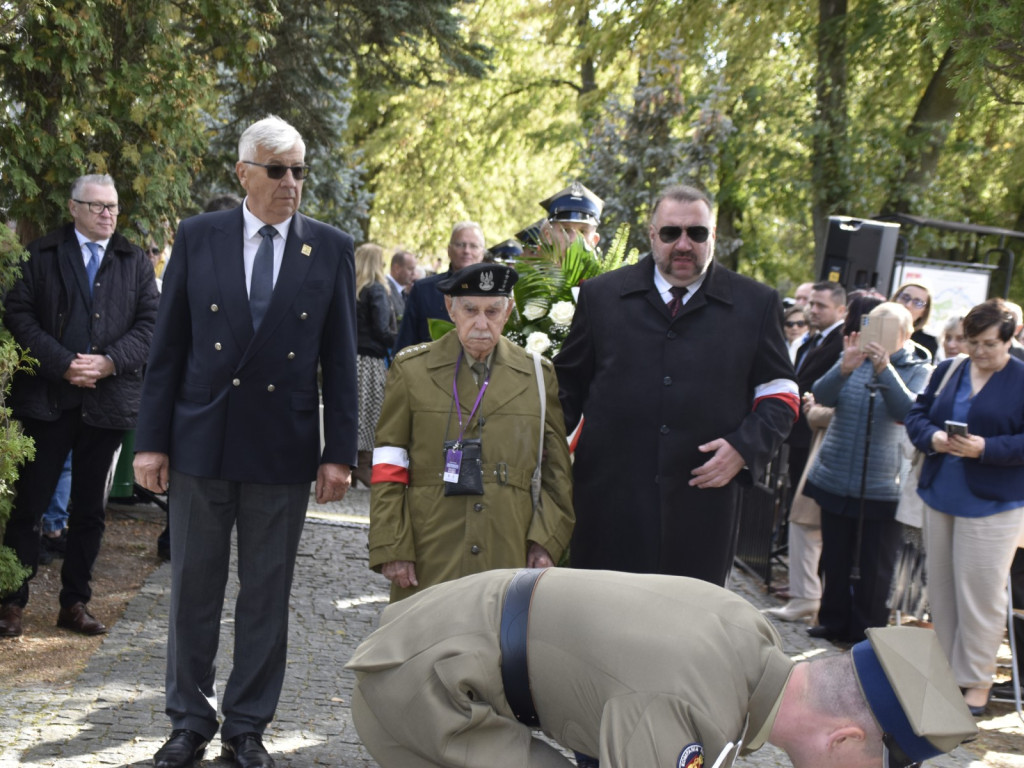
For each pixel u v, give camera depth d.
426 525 3.62
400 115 23.02
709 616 2.29
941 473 5.08
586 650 2.28
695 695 2.15
